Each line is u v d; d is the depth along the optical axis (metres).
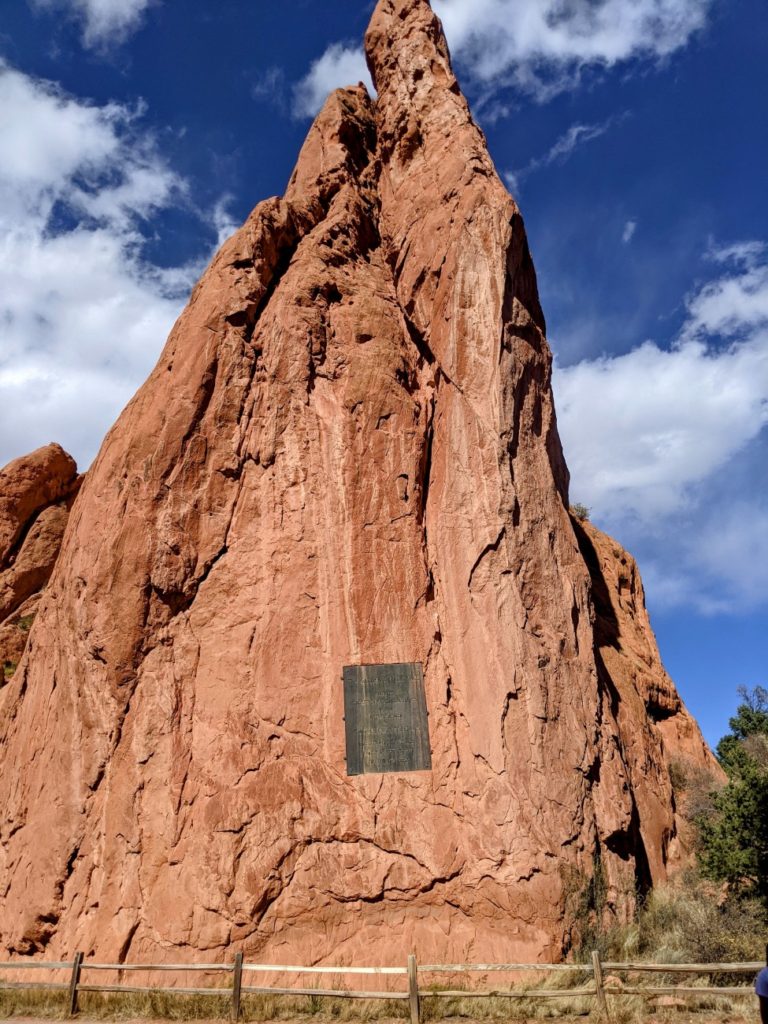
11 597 30.30
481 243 19.94
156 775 15.95
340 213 23.05
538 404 19.64
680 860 18.98
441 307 19.98
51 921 15.52
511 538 17.47
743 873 16.27
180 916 14.66
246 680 16.69
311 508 18.11
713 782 23.00
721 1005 12.07
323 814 15.44
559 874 14.65
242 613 17.36
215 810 15.44
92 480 20.61
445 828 15.32
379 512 17.91
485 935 14.43
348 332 20.14
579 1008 12.45
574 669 17.12
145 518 17.95
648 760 20.42
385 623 17.02
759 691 30.73
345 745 16.05
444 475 18.45
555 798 15.37
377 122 27.06
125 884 15.15
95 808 16.06
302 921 14.67
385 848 15.20
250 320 20.27
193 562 17.83
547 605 17.38
